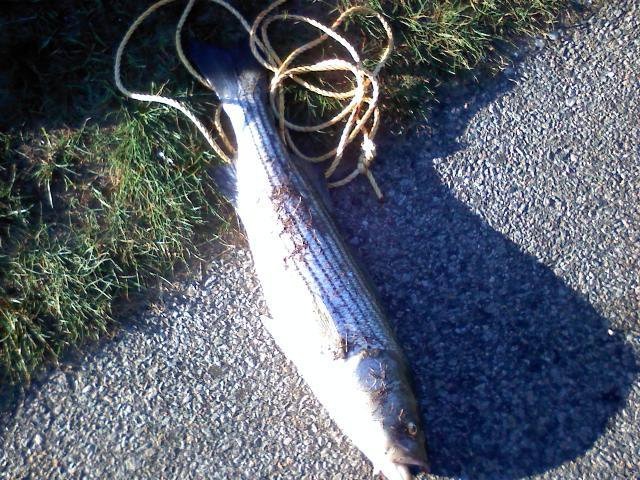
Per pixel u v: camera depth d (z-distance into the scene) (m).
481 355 1.32
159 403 1.31
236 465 1.29
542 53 1.43
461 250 1.36
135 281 1.34
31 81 1.35
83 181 1.35
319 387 1.19
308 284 1.21
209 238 1.35
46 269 1.32
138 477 1.29
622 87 1.42
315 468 1.28
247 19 1.38
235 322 1.33
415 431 1.15
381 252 1.36
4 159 1.33
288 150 1.34
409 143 1.39
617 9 1.42
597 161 1.40
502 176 1.39
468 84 1.41
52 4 1.35
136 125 1.33
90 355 1.32
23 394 1.31
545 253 1.36
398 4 1.39
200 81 1.33
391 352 1.18
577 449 1.29
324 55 1.39
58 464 1.29
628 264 1.36
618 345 1.33
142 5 1.37
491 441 1.29
